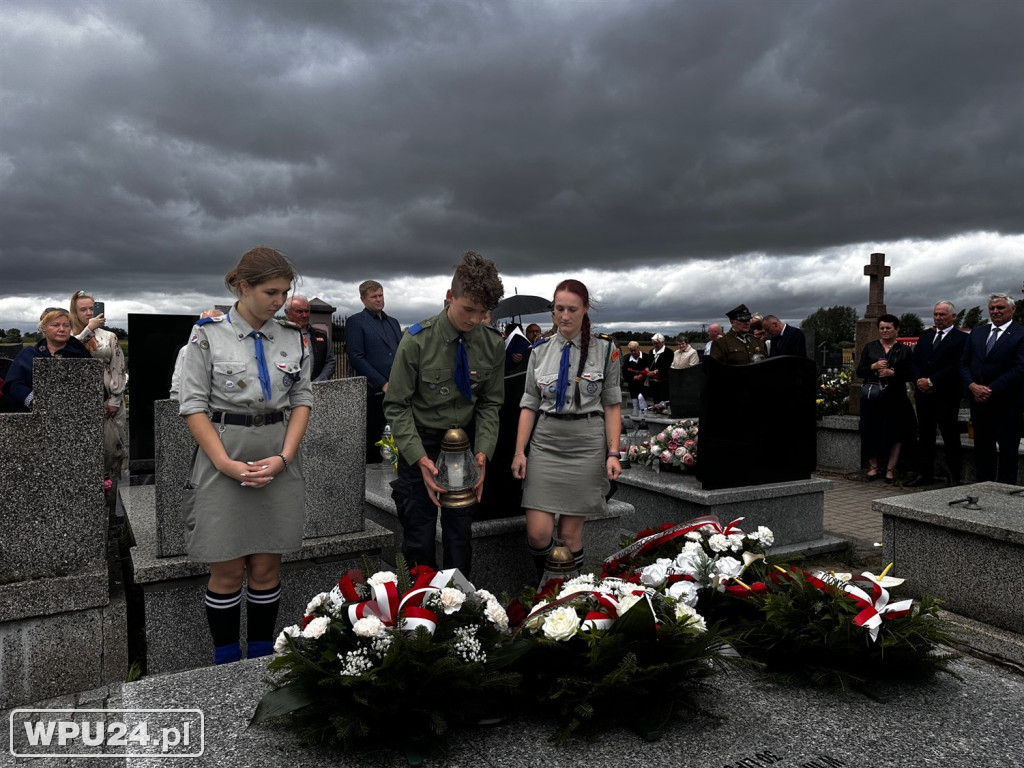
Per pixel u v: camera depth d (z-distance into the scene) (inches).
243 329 108.6
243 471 104.7
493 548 166.7
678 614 91.0
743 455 216.1
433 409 130.4
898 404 340.8
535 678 86.4
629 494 242.1
